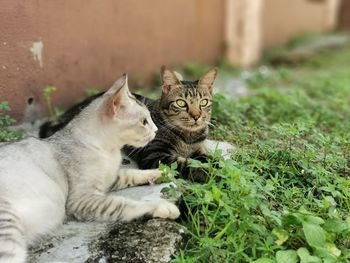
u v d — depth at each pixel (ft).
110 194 2.21
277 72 6.24
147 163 2.51
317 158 2.56
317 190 2.31
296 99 4.04
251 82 5.62
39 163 2.03
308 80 5.82
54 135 2.23
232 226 1.96
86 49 3.76
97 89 3.97
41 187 1.97
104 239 1.92
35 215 1.93
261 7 7.66
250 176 2.11
